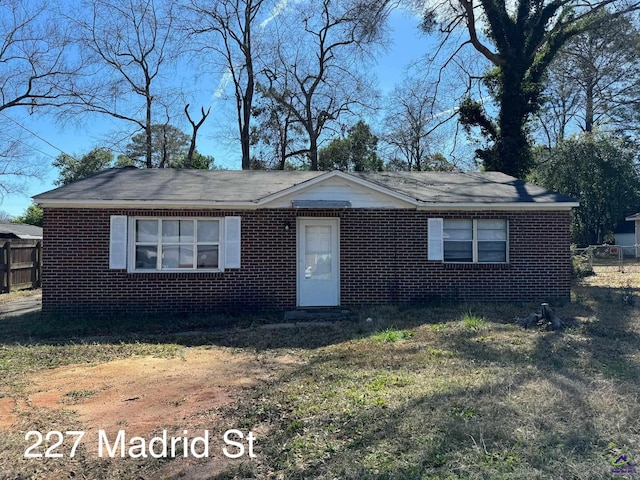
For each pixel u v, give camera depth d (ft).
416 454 12.97
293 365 23.24
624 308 36.88
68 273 36.78
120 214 37.06
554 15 67.36
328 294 39.93
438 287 40.40
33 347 27.30
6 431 15.46
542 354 23.20
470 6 67.41
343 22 94.48
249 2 95.50
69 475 12.80
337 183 39.24
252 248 38.55
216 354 25.86
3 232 81.30
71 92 80.18
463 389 17.97
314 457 13.32
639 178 124.36
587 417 15.01
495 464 12.29
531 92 65.72
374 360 22.90
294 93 102.73
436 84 78.48
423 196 40.47
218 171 48.42
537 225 41.16
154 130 98.63
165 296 37.60
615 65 88.63
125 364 23.88
